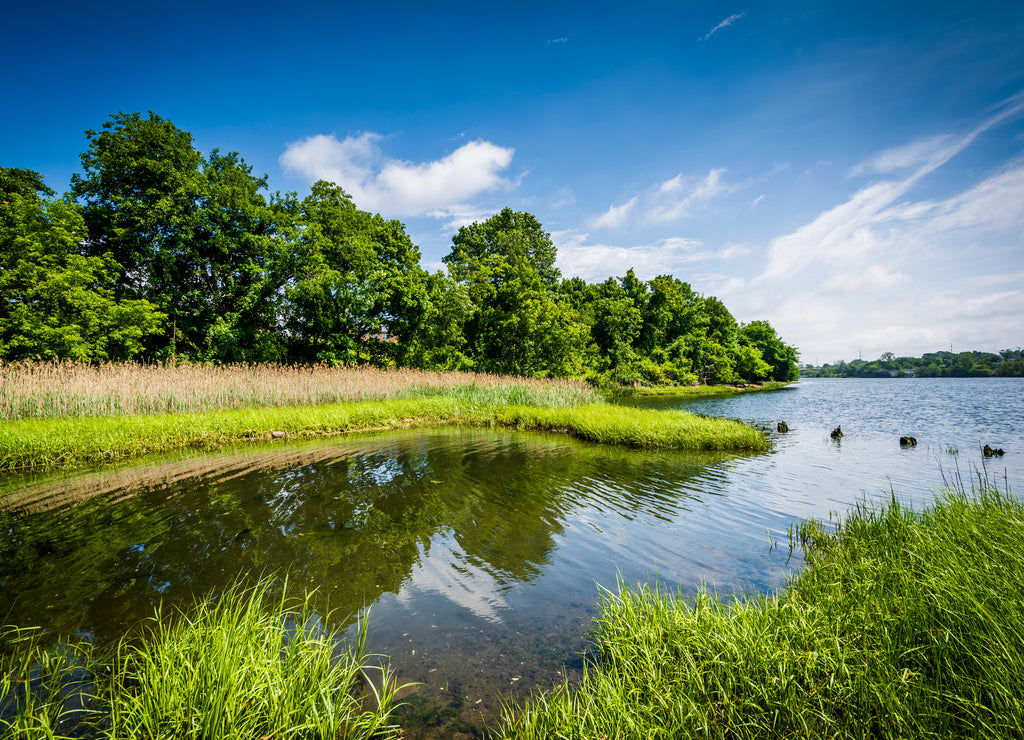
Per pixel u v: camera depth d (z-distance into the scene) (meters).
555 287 47.38
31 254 17.48
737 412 23.00
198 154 23.91
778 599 3.50
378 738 2.38
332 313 25.95
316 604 3.85
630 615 3.24
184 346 24.09
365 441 11.88
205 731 2.14
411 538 5.36
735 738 2.21
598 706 2.45
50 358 17.19
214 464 8.90
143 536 5.29
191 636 2.84
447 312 30.56
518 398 18.56
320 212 28.47
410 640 3.34
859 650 2.60
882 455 10.80
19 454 8.50
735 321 68.19
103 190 21.84
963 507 4.65
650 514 6.30
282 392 15.88
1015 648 2.34
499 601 3.93
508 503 6.75
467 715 2.57
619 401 30.86
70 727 2.38
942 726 2.12
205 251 24.16
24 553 4.79
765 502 6.89
